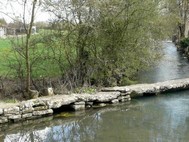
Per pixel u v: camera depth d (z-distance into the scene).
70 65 14.88
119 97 14.18
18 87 13.08
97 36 14.86
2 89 12.89
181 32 47.97
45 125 11.14
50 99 12.27
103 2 14.41
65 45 14.55
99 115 12.25
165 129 10.45
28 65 12.48
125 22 15.65
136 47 16.34
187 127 10.67
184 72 23.03
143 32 16.62
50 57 14.31
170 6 24.45
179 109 13.01
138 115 12.18
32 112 11.58
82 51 15.09
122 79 16.77
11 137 9.98
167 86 15.95
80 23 14.34
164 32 20.00
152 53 17.89
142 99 14.75
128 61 16.20
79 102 12.86
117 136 9.82
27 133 10.37
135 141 9.38
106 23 15.24
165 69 24.39
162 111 12.74
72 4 14.05
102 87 15.08
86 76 15.06
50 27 14.10
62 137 9.95
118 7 15.04
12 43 13.14
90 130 10.50
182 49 41.06
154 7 16.77
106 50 15.80
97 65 15.45
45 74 15.05
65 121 11.56
